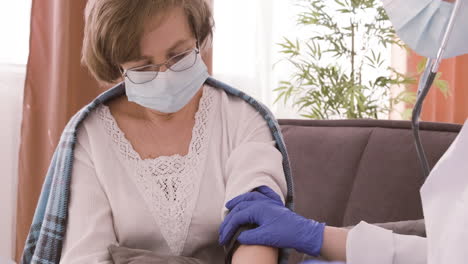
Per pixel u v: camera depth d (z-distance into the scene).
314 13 3.14
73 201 1.12
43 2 2.71
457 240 0.60
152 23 1.06
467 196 0.62
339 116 3.30
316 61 3.55
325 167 1.79
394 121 1.73
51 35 2.71
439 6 0.89
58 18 2.66
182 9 1.09
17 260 2.67
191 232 1.12
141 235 1.12
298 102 3.24
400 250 0.89
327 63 3.59
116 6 1.05
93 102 1.21
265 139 1.20
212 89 1.30
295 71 3.52
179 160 1.17
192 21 1.11
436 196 0.66
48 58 2.72
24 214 2.70
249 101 1.25
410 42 0.96
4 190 2.74
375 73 3.66
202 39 1.17
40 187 2.73
